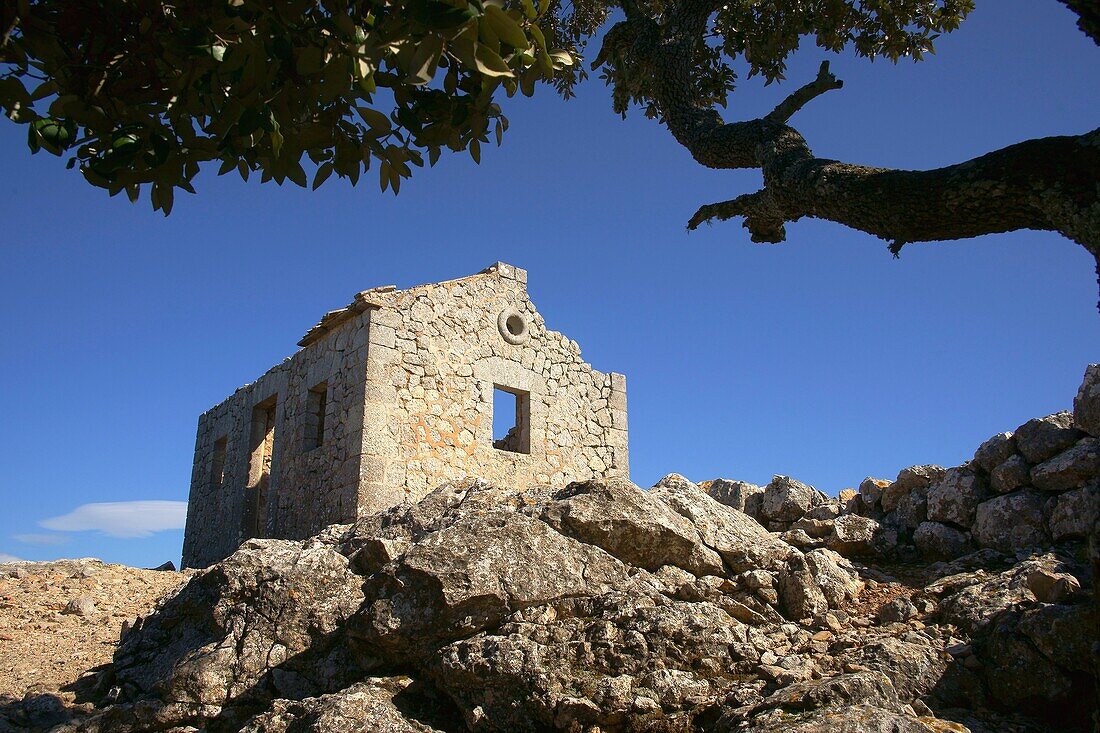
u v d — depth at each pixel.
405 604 6.62
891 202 4.25
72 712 7.59
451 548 6.79
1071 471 7.52
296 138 3.91
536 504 8.02
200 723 6.83
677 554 7.34
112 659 8.97
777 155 5.36
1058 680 5.14
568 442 16.20
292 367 15.88
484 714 5.88
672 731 5.50
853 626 6.72
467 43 2.99
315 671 7.03
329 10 3.39
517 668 5.93
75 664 9.16
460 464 14.38
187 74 3.44
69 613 11.13
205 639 7.65
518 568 6.70
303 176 3.96
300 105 3.67
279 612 7.38
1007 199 3.81
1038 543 7.54
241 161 3.94
